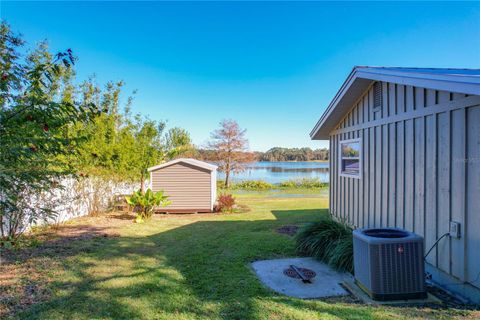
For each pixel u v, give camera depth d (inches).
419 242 129.2
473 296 127.2
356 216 258.8
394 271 127.6
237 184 922.7
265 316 109.8
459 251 135.3
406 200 181.6
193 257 194.4
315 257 191.0
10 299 127.7
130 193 478.6
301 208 457.1
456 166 137.6
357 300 128.6
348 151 279.0
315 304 121.6
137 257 195.8
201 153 968.3
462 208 133.4
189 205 426.9
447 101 143.9
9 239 224.8
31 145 140.2
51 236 259.3
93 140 371.9
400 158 188.7
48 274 161.0
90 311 115.9
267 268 172.7
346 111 277.3
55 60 138.5
